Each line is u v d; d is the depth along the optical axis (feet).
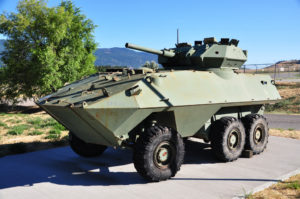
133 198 14.15
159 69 21.72
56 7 63.26
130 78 17.13
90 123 15.55
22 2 62.80
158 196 14.43
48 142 26.89
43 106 17.78
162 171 16.39
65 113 16.38
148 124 17.99
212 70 22.48
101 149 22.00
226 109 22.90
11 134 32.19
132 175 17.79
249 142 22.54
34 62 63.31
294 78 100.37
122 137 15.75
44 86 62.59
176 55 23.95
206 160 21.34
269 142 27.61
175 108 16.94
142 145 15.79
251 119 22.84
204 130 21.09
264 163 20.48
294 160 21.30
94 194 14.66
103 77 19.45
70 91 18.35
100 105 14.55
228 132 20.42
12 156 22.34
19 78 66.49
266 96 24.88
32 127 37.58
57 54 65.72
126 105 15.07
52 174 17.92
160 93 16.72
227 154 20.40
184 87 18.37
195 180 16.83
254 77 25.44
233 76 23.13
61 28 62.69
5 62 66.08
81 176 17.56
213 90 20.21
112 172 18.39
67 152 23.56
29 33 63.21
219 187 15.67
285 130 34.71
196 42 25.21
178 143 16.94
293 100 66.39
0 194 14.62
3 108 73.15
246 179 16.96
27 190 15.19
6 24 63.72
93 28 72.84
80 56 68.39
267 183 16.24
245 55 25.07
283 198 14.11
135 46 20.63
